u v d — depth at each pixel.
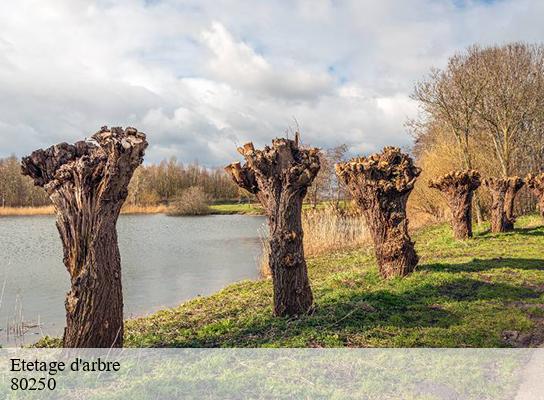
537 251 13.55
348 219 22.95
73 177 5.50
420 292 8.69
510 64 23.94
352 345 6.00
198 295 12.73
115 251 5.64
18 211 60.25
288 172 7.30
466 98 21.56
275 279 7.48
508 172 24.38
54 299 12.95
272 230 7.51
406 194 10.38
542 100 24.14
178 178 86.81
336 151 33.50
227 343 6.27
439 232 20.34
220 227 40.47
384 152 11.07
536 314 7.27
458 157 25.02
